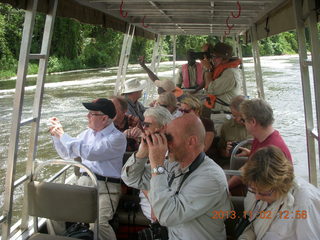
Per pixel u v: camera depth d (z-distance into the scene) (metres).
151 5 4.31
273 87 16.91
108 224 2.92
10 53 25.27
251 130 2.65
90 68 32.84
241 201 2.38
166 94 4.01
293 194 1.87
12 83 22.67
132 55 22.30
